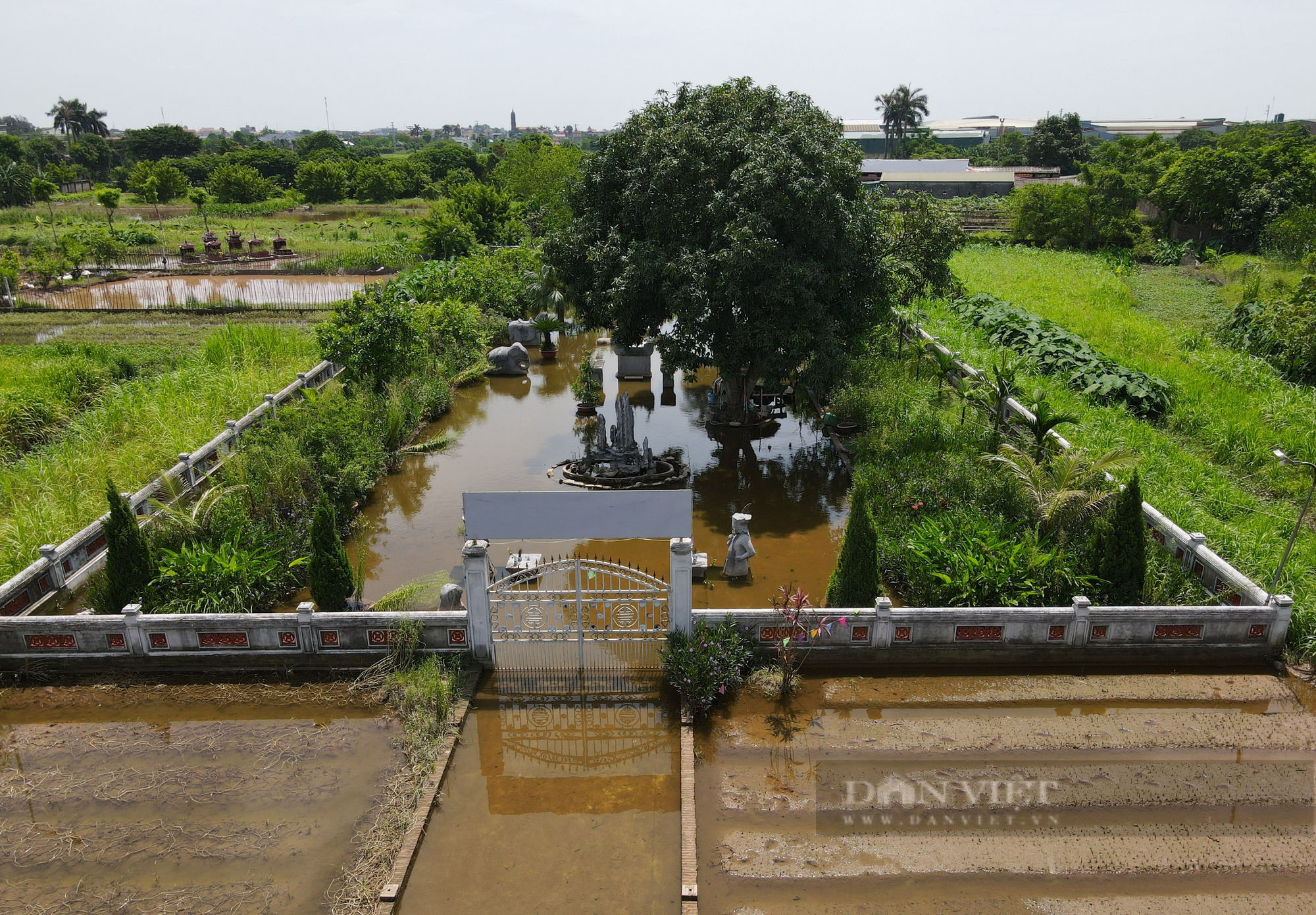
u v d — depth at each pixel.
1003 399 16.86
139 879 7.54
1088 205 53.22
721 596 12.64
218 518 12.85
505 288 32.59
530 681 10.45
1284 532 13.70
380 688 10.29
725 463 18.31
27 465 15.49
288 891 7.41
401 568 13.61
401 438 19.03
